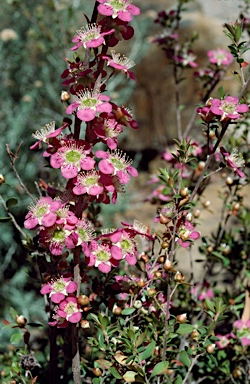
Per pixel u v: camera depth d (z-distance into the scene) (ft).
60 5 3.48
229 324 2.10
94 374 1.66
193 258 2.79
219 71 2.49
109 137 1.53
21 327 1.69
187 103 4.43
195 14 4.37
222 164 1.62
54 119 4.14
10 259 3.53
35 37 3.59
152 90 4.47
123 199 3.76
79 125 1.56
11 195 3.59
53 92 4.09
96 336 1.95
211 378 1.90
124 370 1.59
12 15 4.27
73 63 1.59
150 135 4.52
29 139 3.95
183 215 1.60
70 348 1.84
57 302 1.53
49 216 1.49
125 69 1.54
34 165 3.80
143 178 4.41
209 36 4.25
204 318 2.07
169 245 1.60
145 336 1.55
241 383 1.94
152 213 3.76
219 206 3.19
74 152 1.51
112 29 1.52
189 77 4.37
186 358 1.57
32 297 3.21
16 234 3.65
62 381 1.85
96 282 1.73
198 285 2.06
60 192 1.67
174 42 2.50
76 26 3.89
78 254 1.55
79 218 1.55
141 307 1.61
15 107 4.06
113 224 3.58
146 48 4.21
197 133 2.90
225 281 2.30
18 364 1.80
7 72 4.15
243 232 2.19
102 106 1.50
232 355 1.95
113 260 1.57
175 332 1.57
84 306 1.64
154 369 1.50
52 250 1.51
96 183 1.51
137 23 4.41
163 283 1.69
